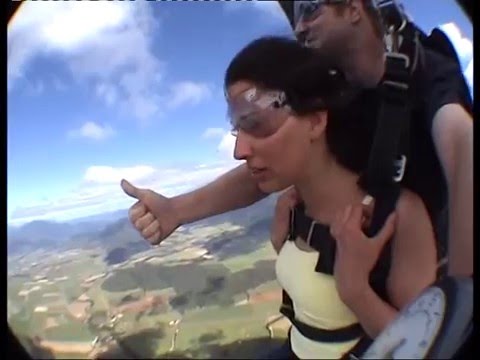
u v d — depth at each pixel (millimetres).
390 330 752
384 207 759
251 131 794
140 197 857
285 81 761
